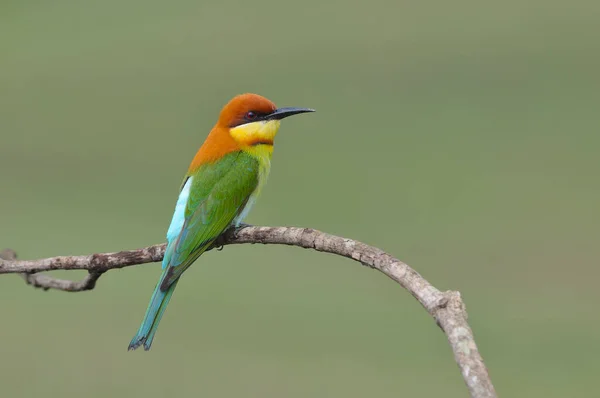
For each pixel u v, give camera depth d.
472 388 3.95
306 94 18.30
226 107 8.05
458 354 4.12
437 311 4.36
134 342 6.61
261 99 8.05
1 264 6.32
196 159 7.90
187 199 7.62
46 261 6.33
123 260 6.51
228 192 7.66
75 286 6.68
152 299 6.82
